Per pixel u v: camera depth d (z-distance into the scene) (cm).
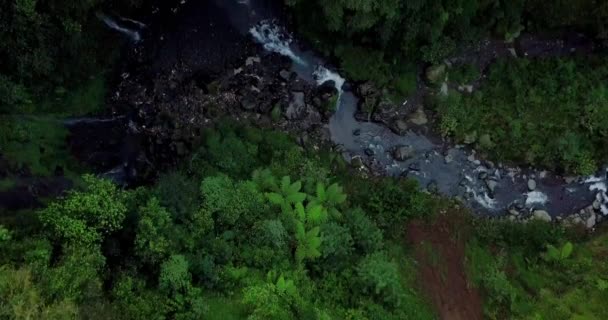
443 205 2234
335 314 1744
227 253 1689
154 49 2211
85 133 2059
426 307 1934
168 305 1513
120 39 2173
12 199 1752
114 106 2134
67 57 1994
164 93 2181
